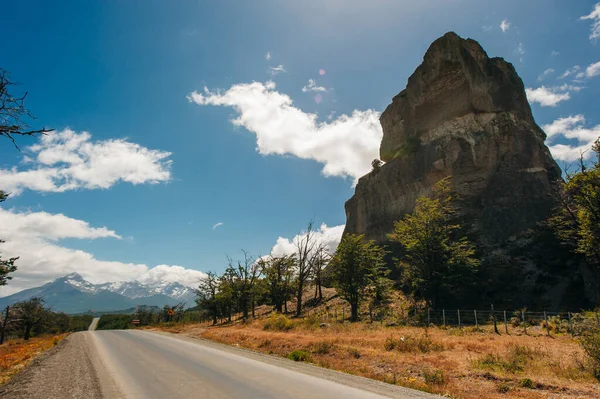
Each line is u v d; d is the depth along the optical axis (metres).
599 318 22.52
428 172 58.69
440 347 16.83
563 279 39.19
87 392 8.30
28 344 34.22
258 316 56.22
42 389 8.94
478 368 11.88
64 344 23.86
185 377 10.07
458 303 42.62
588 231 31.94
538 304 37.78
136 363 13.21
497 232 48.16
